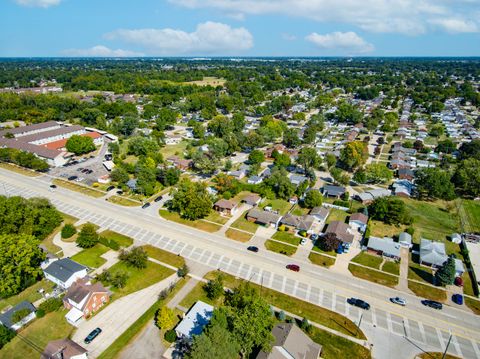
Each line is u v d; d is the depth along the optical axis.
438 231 102.56
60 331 64.25
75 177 137.62
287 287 76.94
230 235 97.50
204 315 65.81
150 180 126.50
